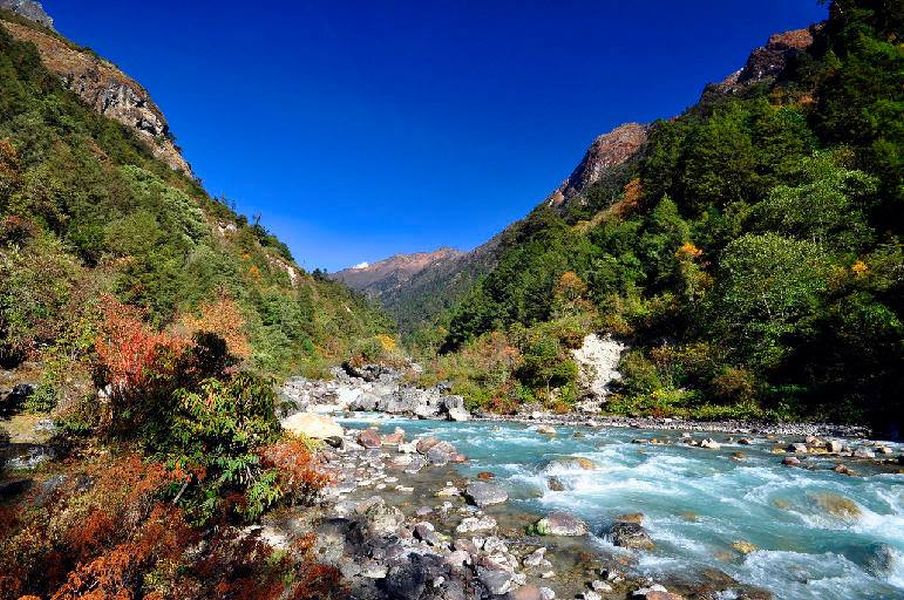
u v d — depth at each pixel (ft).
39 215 130.41
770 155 186.70
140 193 234.38
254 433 33.50
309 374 177.78
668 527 37.60
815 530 37.01
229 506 31.91
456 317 295.89
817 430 81.87
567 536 35.60
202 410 30.53
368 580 27.27
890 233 116.26
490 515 40.24
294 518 35.27
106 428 36.55
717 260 147.54
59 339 52.24
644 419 101.86
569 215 370.12
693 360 114.62
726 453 65.31
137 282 123.85
